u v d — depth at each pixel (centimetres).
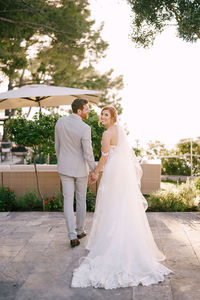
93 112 613
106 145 339
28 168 651
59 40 1116
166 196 596
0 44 1054
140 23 768
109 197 331
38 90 711
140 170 355
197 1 675
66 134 377
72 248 375
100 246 323
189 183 653
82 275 296
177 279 294
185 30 682
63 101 815
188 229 450
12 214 551
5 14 1009
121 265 300
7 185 635
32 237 420
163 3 707
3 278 300
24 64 1110
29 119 568
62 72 1218
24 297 264
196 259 340
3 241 405
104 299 261
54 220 505
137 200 331
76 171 381
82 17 1096
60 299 261
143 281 286
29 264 331
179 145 1070
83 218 406
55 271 314
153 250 336
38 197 604
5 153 1278
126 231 315
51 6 1051
